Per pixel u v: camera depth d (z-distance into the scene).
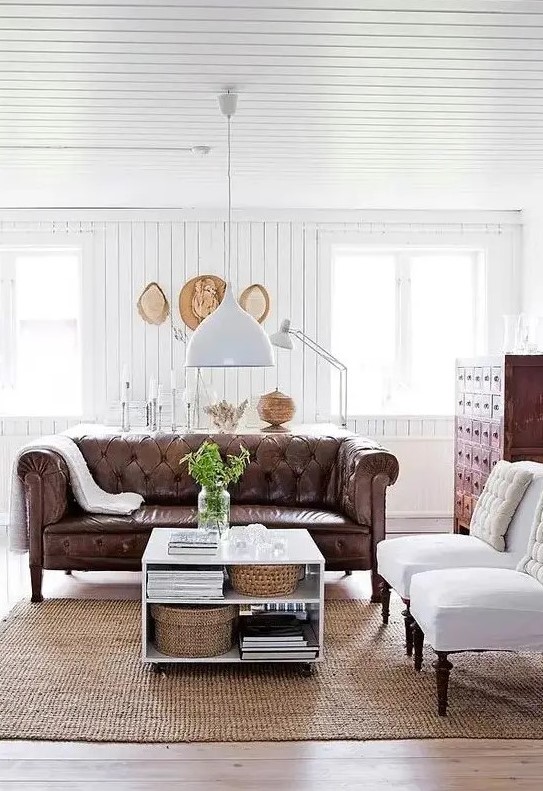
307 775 2.77
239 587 3.76
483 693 3.46
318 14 2.86
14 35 3.02
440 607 3.18
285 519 4.75
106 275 6.62
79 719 3.18
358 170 5.26
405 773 2.79
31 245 6.61
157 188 5.82
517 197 6.18
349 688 3.51
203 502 4.06
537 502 3.79
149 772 2.79
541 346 6.33
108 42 3.09
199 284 6.57
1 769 2.81
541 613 3.17
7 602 4.77
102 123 4.14
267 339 4.16
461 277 6.96
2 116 4.01
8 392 6.82
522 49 3.18
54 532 4.66
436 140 4.48
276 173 5.33
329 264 6.70
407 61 3.30
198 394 6.62
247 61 3.29
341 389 6.54
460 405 6.21
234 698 3.39
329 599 4.87
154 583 3.65
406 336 6.90
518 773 2.80
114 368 6.65
